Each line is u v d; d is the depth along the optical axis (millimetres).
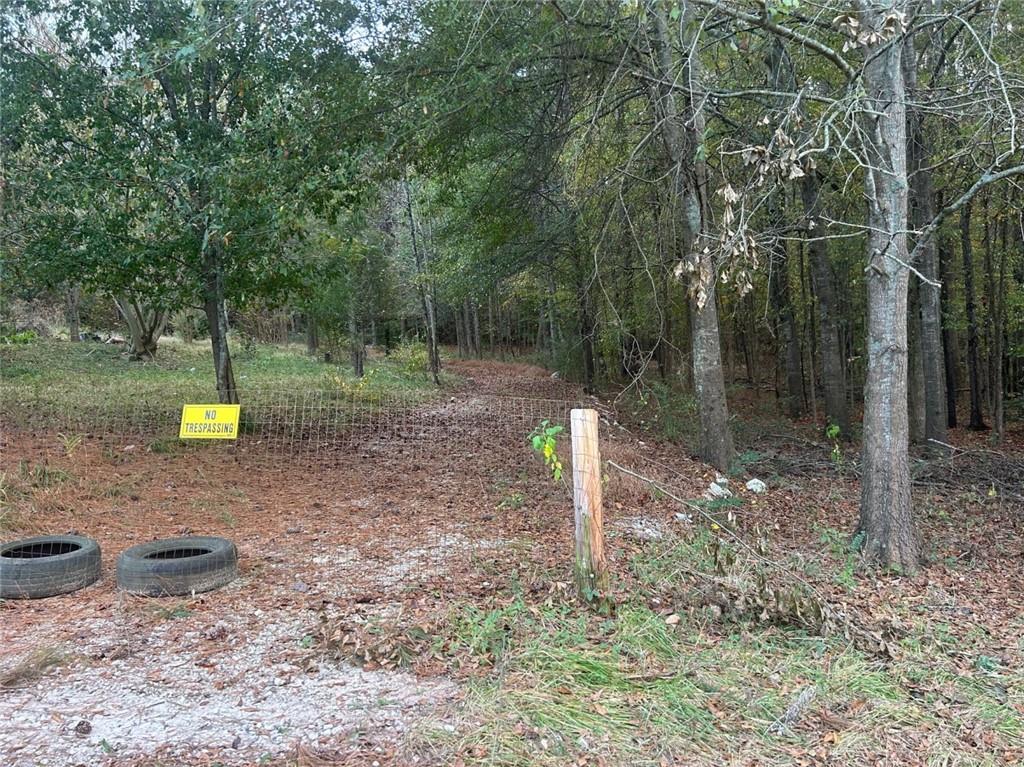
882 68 6223
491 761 2871
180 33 8586
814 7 6906
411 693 3443
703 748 3123
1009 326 16281
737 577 4996
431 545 6070
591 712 3291
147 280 10578
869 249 6492
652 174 10367
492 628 3984
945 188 10484
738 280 5547
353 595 4789
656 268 11523
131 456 8703
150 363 21953
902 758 3227
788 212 11797
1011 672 4355
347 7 8547
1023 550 7336
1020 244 15469
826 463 11688
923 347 12727
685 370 18969
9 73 9297
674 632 4270
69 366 19062
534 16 8250
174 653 3859
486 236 14117
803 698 3584
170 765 2801
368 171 8539
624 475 8070
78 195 9211
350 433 10359
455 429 10672
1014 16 8406
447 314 42719
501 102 9297
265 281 10570
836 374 14883
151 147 9883
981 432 17719
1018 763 3287
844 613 4820
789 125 6621
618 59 9016
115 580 5023
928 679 4109
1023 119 5938
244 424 10094
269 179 8258
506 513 7227
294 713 3238
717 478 9859
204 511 6930
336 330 21516
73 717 3168
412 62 8586
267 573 5242
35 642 3939
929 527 8125
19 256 9727
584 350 20203
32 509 6305
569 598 4578
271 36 8664
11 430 9266
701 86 7836
